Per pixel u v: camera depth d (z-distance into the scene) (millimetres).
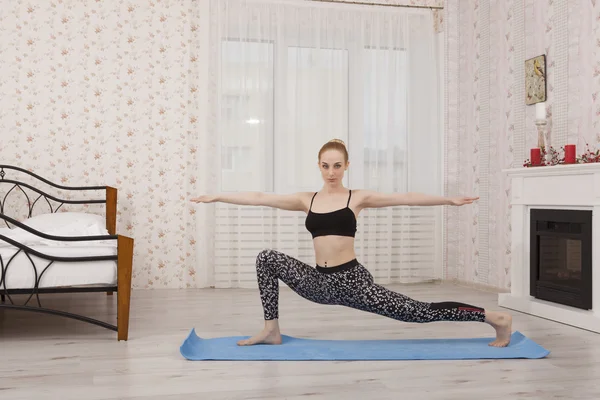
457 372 2494
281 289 5121
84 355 2779
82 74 4988
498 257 4941
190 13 5184
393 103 5445
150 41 5113
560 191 3764
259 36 5172
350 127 5367
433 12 5570
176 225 5148
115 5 5051
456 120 5578
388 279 5410
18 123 4863
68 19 4965
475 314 2834
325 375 2447
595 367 2582
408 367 2574
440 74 5594
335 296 2818
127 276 3113
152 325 3520
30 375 2438
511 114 4793
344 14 5363
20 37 4871
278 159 5176
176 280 5152
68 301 4449
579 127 4020
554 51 4285
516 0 4734
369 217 5371
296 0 5266
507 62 4852
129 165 5070
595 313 3426
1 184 4805
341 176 2910
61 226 4027
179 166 5152
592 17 3910
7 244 3271
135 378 2396
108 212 4863
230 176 5129
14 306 3016
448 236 5594
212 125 5176
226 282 5121
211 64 5172
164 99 5133
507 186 4828
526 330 3402
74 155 4969
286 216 5172
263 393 2203
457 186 5555
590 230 3512
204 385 2301
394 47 5488
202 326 3498
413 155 5535
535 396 2180
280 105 5199
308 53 5289
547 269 3953
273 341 2945
